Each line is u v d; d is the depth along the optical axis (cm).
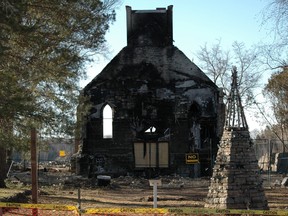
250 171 1462
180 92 4162
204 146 4084
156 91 4175
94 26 2162
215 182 1479
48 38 1888
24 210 1644
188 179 3738
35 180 1564
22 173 3719
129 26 4288
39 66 1927
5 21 1405
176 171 3972
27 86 1927
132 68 4203
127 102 4156
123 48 4244
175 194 2561
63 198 2220
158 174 3909
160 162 3772
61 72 1989
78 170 4000
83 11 2042
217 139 4075
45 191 2538
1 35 1471
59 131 2031
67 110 2139
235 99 1522
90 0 2025
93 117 4122
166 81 4181
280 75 5128
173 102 4153
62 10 1905
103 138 4091
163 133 4103
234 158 1462
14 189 2333
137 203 2055
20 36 1711
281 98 5366
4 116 1577
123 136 4100
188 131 4072
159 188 3041
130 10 4300
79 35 2152
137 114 4147
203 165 4016
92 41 2178
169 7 4272
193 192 2706
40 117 1759
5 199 1848
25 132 1728
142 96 4166
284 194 2473
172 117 4128
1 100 1527
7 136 1766
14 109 1532
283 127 6284
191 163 3891
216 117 4125
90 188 3003
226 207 1423
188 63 4212
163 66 4209
